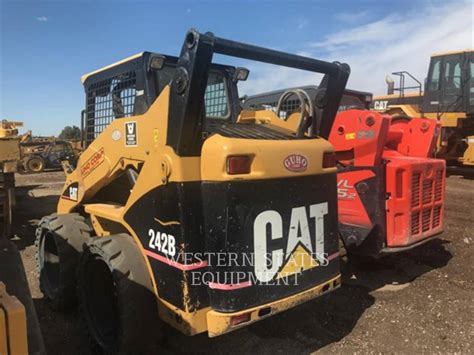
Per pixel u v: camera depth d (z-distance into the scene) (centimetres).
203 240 267
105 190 409
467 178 1151
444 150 1195
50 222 406
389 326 365
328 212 311
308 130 328
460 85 1161
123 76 365
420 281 463
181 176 260
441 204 482
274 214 276
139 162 315
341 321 374
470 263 518
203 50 246
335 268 320
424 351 327
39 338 204
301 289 295
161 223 277
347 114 442
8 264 285
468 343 337
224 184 256
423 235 457
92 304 336
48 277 426
